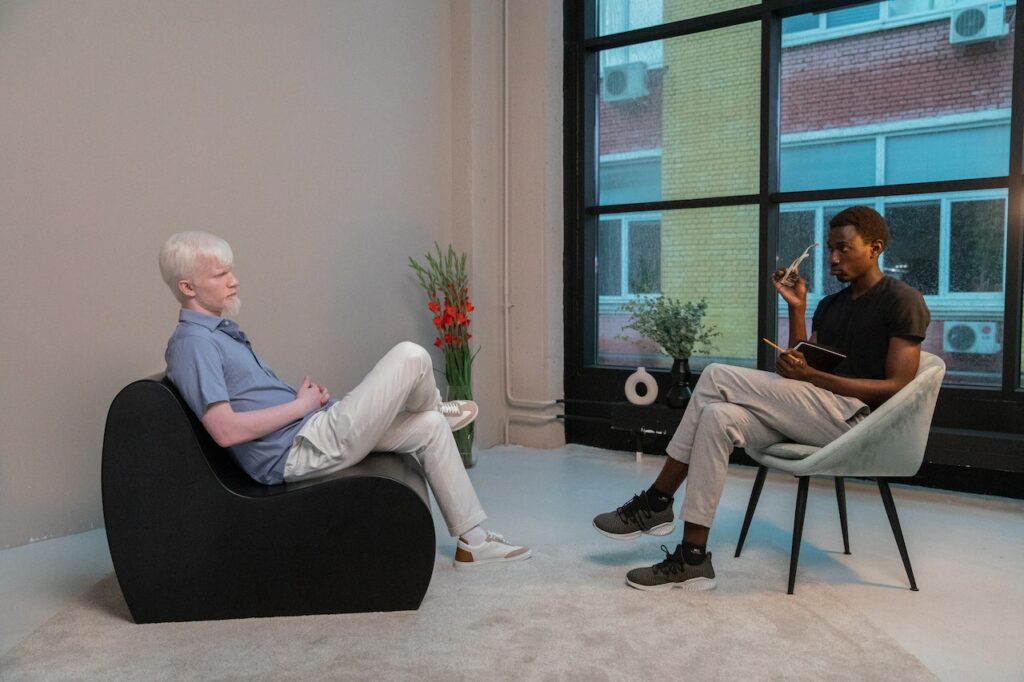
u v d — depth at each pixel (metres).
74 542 2.76
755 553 2.65
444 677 1.79
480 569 2.48
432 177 4.16
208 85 3.10
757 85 3.86
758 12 3.77
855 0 3.57
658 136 4.20
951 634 2.03
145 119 2.91
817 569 2.50
